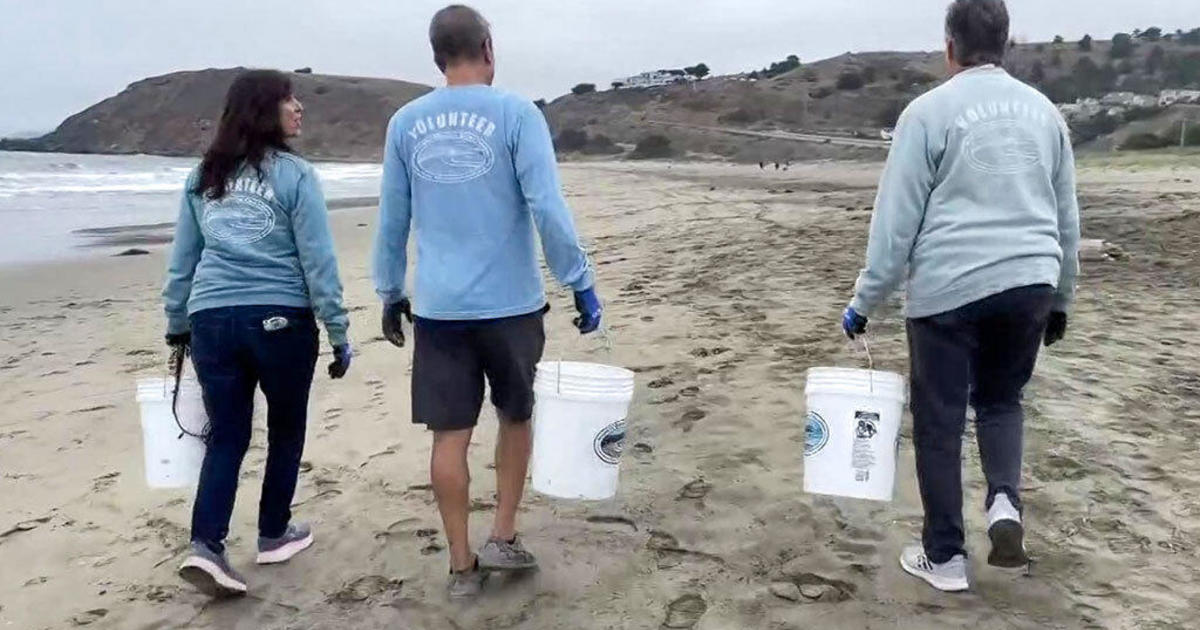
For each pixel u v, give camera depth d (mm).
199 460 3516
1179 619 2939
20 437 5445
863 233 11859
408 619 3211
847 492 3162
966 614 3027
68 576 3678
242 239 3201
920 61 138125
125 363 7320
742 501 3930
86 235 18297
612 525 3801
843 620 3035
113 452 5129
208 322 3229
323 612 3287
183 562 3500
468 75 3131
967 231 2934
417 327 3176
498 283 3072
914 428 3184
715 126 120938
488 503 4055
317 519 4020
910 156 2965
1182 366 5391
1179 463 4051
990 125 2936
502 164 3041
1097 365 5430
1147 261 8938
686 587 3307
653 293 8312
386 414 5355
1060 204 3080
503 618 3182
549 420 3139
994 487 3051
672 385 5418
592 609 3201
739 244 11414
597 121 137875
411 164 3111
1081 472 3984
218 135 3242
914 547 3400
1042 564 3311
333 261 3277
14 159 68438
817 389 3199
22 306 10375
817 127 114688
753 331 6523
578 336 6742
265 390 3385
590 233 15172
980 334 3041
